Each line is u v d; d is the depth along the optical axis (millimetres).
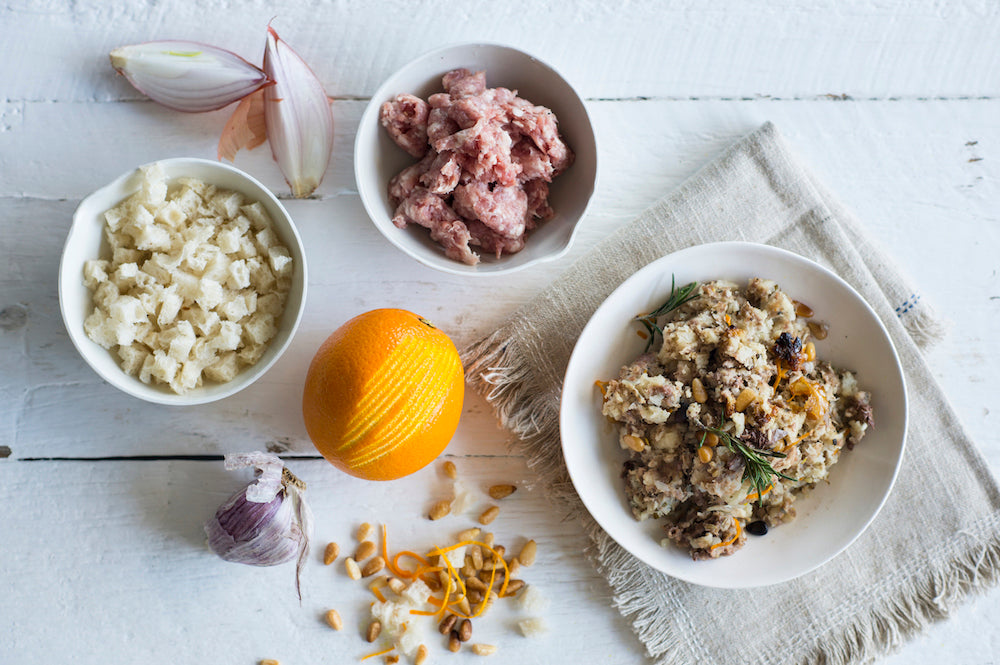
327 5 607
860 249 610
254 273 578
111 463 613
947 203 629
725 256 575
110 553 614
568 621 621
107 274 570
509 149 566
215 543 590
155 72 581
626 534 581
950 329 615
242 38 607
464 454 621
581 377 580
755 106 625
